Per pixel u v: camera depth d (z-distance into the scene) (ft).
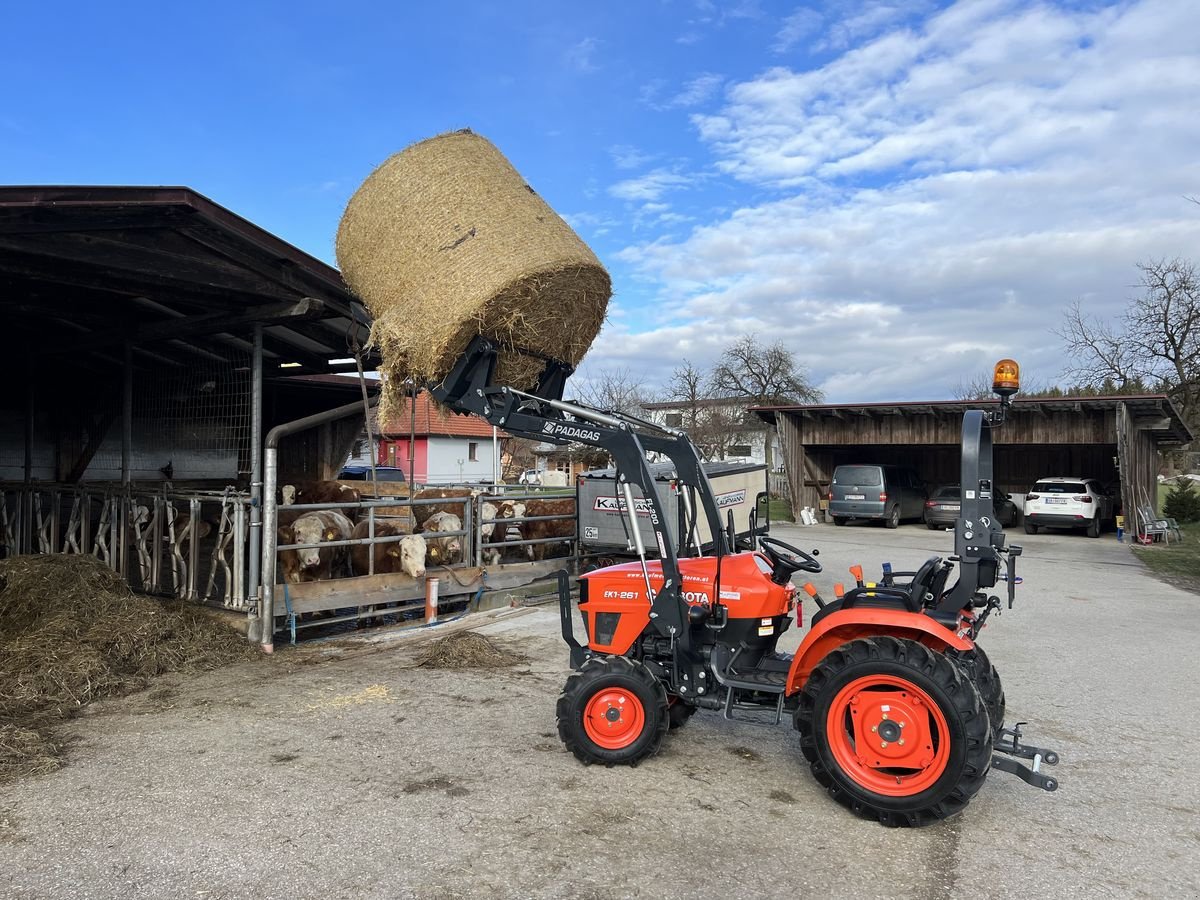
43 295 24.21
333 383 40.40
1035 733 16.35
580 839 11.30
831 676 12.16
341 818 11.85
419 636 24.40
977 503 12.92
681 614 13.99
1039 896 9.99
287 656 21.86
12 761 13.71
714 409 122.21
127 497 26.12
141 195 18.02
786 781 13.60
